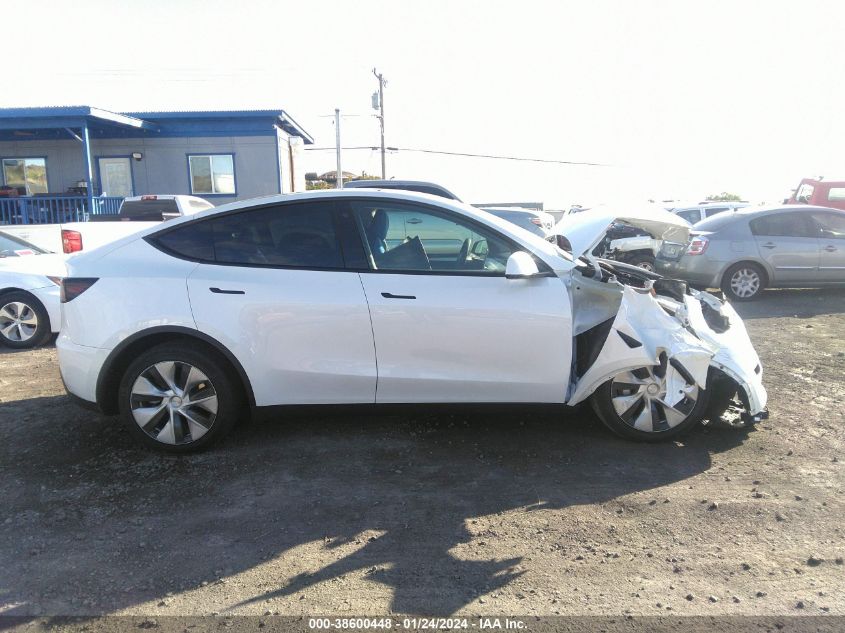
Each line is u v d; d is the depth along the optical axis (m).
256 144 21.83
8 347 7.63
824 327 8.12
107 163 21.70
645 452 4.21
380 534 3.26
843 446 4.29
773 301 10.16
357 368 4.07
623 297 4.14
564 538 3.21
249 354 4.02
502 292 4.07
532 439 4.41
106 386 4.14
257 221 4.20
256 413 4.14
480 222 4.19
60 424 4.72
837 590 2.80
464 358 4.08
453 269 4.16
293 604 2.72
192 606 2.71
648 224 5.32
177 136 21.69
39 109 17.67
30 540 3.20
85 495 3.65
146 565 3.00
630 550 3.11
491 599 2.75
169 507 3.52
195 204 13.77
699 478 3.84
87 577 2.91
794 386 5.64
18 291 7.54
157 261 4.15
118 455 4.17
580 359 4.41
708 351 4.13
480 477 3.86
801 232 10.23
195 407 4.12
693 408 4.22
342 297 4.03
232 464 4.03
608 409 4.25
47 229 10.93
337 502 3.57
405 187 10.99
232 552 3.11
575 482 3.79
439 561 3.03
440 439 4.40
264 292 4.03
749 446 4.30
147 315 4.02
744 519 3.38
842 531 3.26
